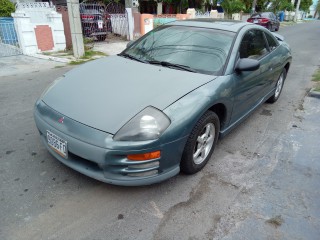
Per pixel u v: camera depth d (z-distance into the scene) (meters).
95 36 11.70
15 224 2.13
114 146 2.12
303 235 2.18
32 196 2.43
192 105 2.41
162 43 3.45
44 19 9.05
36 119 2.65
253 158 3.22
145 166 2.23
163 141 2.21
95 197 2.45
